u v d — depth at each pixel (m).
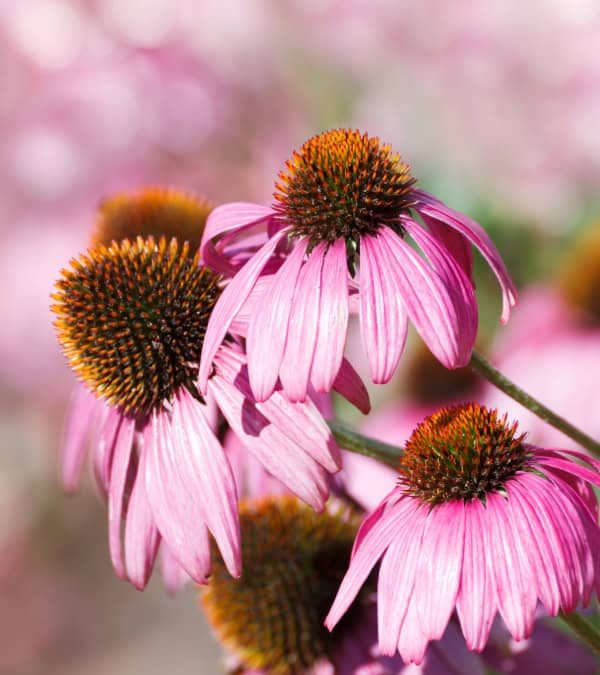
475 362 0.70
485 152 1.11
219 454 0.71
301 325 0.69
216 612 0.80
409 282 0.69
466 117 1.11
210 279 0.74
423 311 0.69
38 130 1.13
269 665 0.79
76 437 0.83
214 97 1.13
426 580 0.68
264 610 0.78
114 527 0.73
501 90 1.10
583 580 0.67
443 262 0.70
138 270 0.73
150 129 1.12
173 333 0.73
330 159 0.71
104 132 1.12
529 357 1.00
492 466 0.70
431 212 0.71
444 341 0.68
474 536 0.68
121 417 0.74
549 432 0.94
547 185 1.10
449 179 1.12
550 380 0.97
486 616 0.67
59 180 1.12
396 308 0.69
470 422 0.70
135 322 0.73
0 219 1.13
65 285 0.74
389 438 1.01
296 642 0.78
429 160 1.12
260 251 0.71
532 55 1.10
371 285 0.69
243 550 0.79
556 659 0.78
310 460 0.70
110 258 0.74
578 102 1.09
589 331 0.99
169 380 0.73
